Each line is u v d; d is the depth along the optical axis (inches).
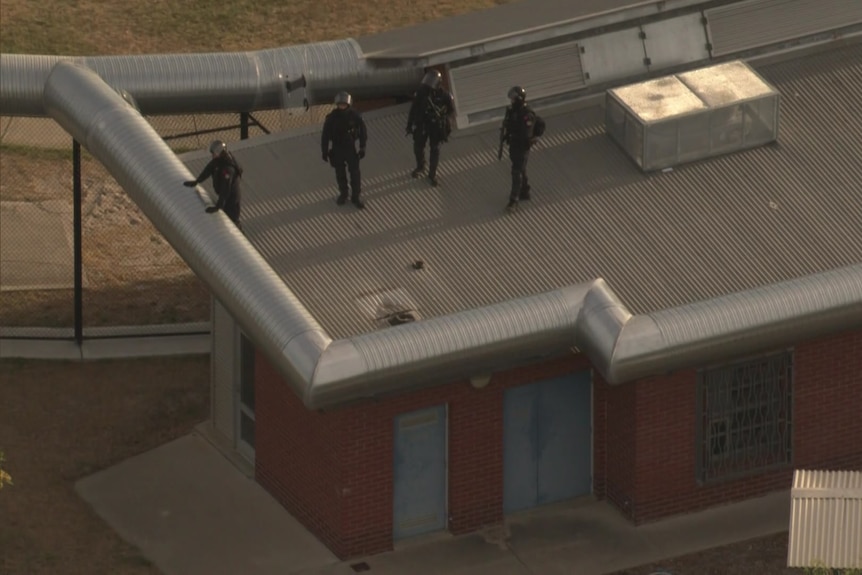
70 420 5797.2
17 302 6407.5
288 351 4832.7
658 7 6003.9
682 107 5698.8
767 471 5398.6
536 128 5442.9
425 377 4911.4
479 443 5231.3
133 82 5895.7
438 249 5403.5
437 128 5541.3
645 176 5689.0
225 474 5565.9
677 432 5260.8
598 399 5339.6
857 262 5364.2
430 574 5123.0
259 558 5191.9
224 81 5930.1
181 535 5290.4
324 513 5216.5
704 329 5000.0
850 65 6117.1
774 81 6053.2
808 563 4480.8
